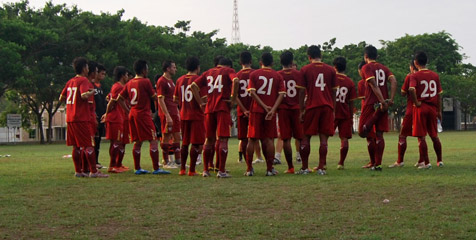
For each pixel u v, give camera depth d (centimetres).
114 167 977
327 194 633
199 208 565
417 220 494
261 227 478
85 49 3559
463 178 743
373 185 689
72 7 3809
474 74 6681
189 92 862
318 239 440
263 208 561
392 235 445
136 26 4012
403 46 6381
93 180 805
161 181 783
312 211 541
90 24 3709
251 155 861
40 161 1325
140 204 588
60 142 4156
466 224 474
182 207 571
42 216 531
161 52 3681
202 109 852
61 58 3522
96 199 623
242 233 461
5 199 624
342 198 606
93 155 860
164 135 1085
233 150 1839
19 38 3256
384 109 897
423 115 938
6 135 5978
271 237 448
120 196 642
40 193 668
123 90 912
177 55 3806
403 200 588
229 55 4525
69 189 703
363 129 912
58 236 457
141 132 900
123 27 3838
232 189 682
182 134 882
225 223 496
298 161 1192
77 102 857
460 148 1644
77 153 869
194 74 878
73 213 543
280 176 834
